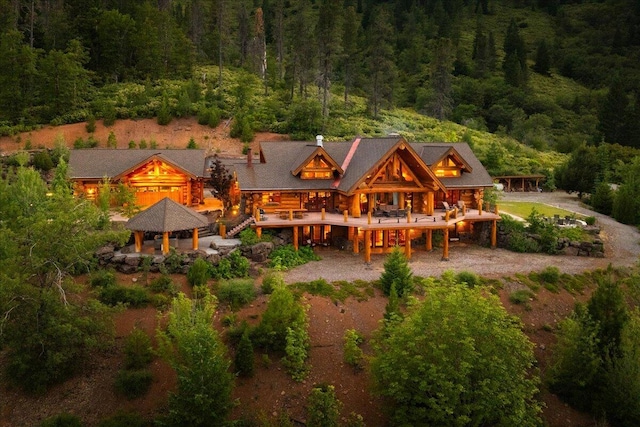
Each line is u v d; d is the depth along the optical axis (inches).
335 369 956.0
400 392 798.5
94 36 3422.7
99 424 791.1
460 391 745.0
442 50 3816.4
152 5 4143.7
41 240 804.0
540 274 1341.0
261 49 4237.2
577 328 957.2
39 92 2918.3
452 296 797.9
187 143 2704.2
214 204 1845.5
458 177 1745.8
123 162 1807.3
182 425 745.6
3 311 775.7
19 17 3400.6
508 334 797.2
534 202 2210.9
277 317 965.2
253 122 2901.1
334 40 3139.8
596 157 2362.2
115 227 1339.8
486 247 1632.6
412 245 1616.6
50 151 2332.7
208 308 863.1
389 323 903.1
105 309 875.4
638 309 994.7
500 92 4805.6
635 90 5403.5
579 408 959.0
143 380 861.8
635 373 885.2
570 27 7480.3
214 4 4665.4
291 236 1501.0
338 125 3036.4
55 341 823.7
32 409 823.1
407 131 3159.5
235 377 824.3
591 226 1733.5
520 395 786.8
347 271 1300.4
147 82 3324.3
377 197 1615.4
